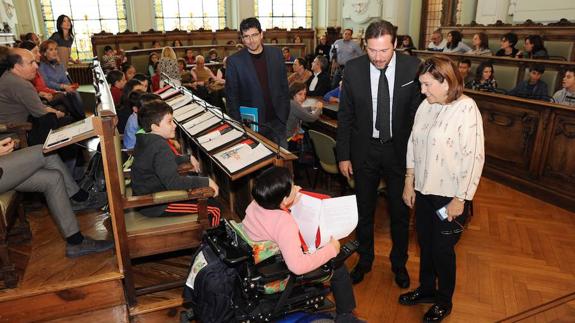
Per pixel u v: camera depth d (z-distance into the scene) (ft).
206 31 36.52
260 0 40.45
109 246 8.05
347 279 6.30
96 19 37.73
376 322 7.72
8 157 7.41
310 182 13.80
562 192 12.07
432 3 31.86
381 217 11.64
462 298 8.33
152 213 7.70
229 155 7.79
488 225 11.19
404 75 7.39
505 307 8.07
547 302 8.16
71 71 24.63
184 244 7.52
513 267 9.33
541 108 12.29
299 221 5.71
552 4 23.08
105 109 6.55
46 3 36.22
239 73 9.94
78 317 7.30
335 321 5.28
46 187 7.55
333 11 40.29
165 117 7.55
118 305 7.57
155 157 7.31
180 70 24.41
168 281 8.32
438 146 6.50
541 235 10.65
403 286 8.61
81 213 9.71
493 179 14.26
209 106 11.63
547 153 12.35
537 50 18.60
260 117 10.11
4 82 9.75
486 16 27.32
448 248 7.00
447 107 6.50
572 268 9.26
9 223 7.21
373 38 6.66
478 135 6.34
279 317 5.39
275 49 10.18
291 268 5.00
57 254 7.97
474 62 17.69
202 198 7.27
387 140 7.73
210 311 5.16
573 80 13.29
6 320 6.93
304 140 13.82
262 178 5.34
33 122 10.50
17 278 7.06
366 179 8.11
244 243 5.33
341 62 27.91
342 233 5.59
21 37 30.14
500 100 13.60
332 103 14.93
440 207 6.81
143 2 37.73
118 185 6.84
